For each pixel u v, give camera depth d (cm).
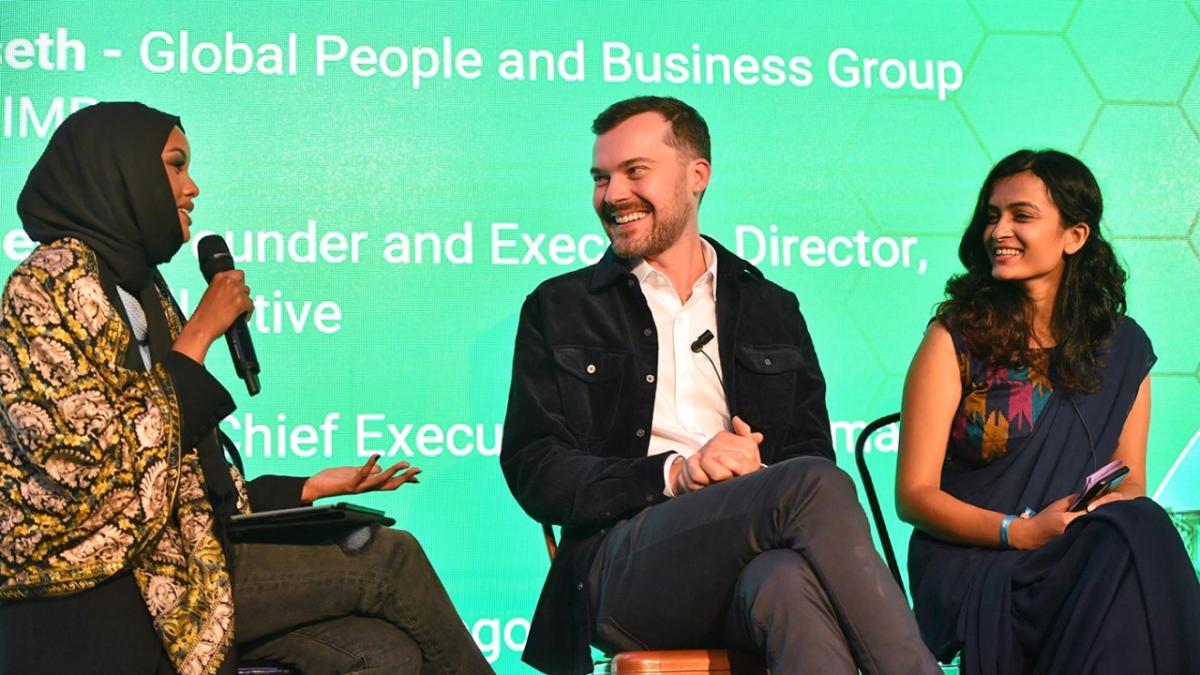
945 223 588
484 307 564
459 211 566
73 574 346
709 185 577
